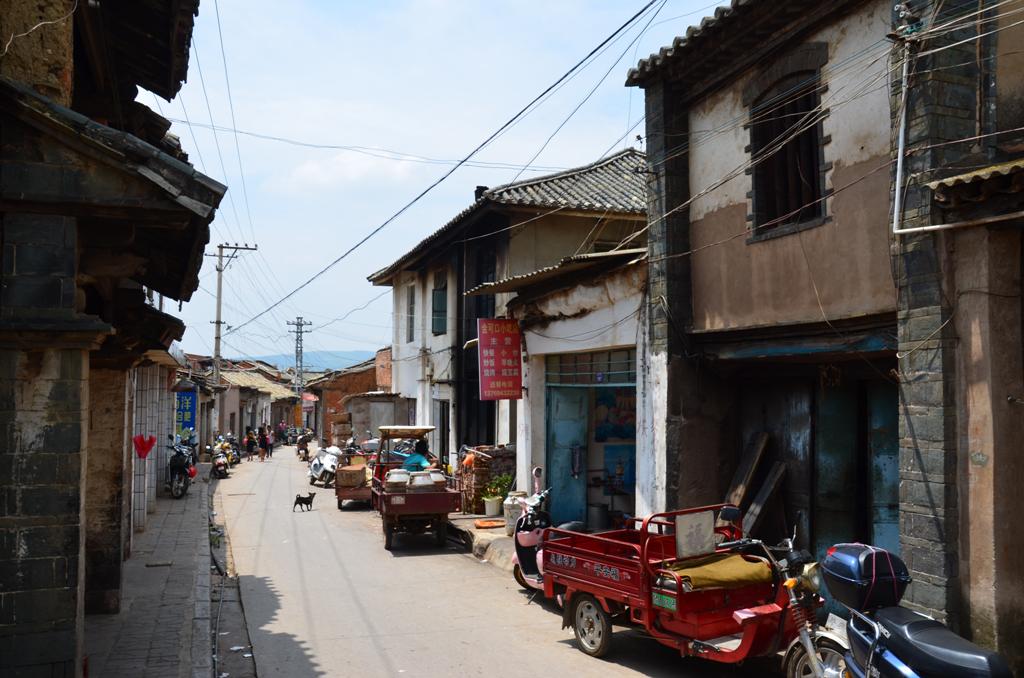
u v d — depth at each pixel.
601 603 7.90
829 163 8.10
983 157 6.84
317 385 45.25
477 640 8.50
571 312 12.91
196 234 6.03
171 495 21.23
